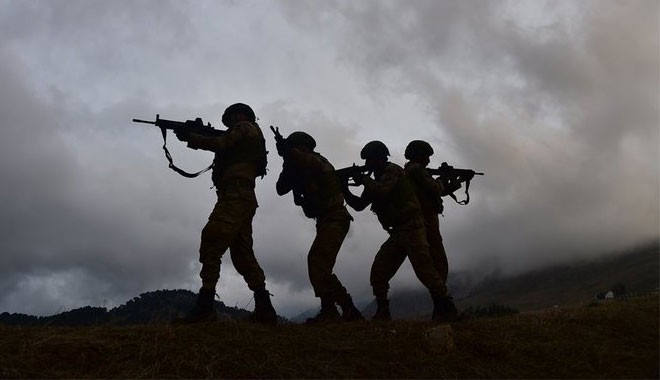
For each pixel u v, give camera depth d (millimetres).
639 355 5469
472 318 7141
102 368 4773
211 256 6445
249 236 6992
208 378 4723
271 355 5230
